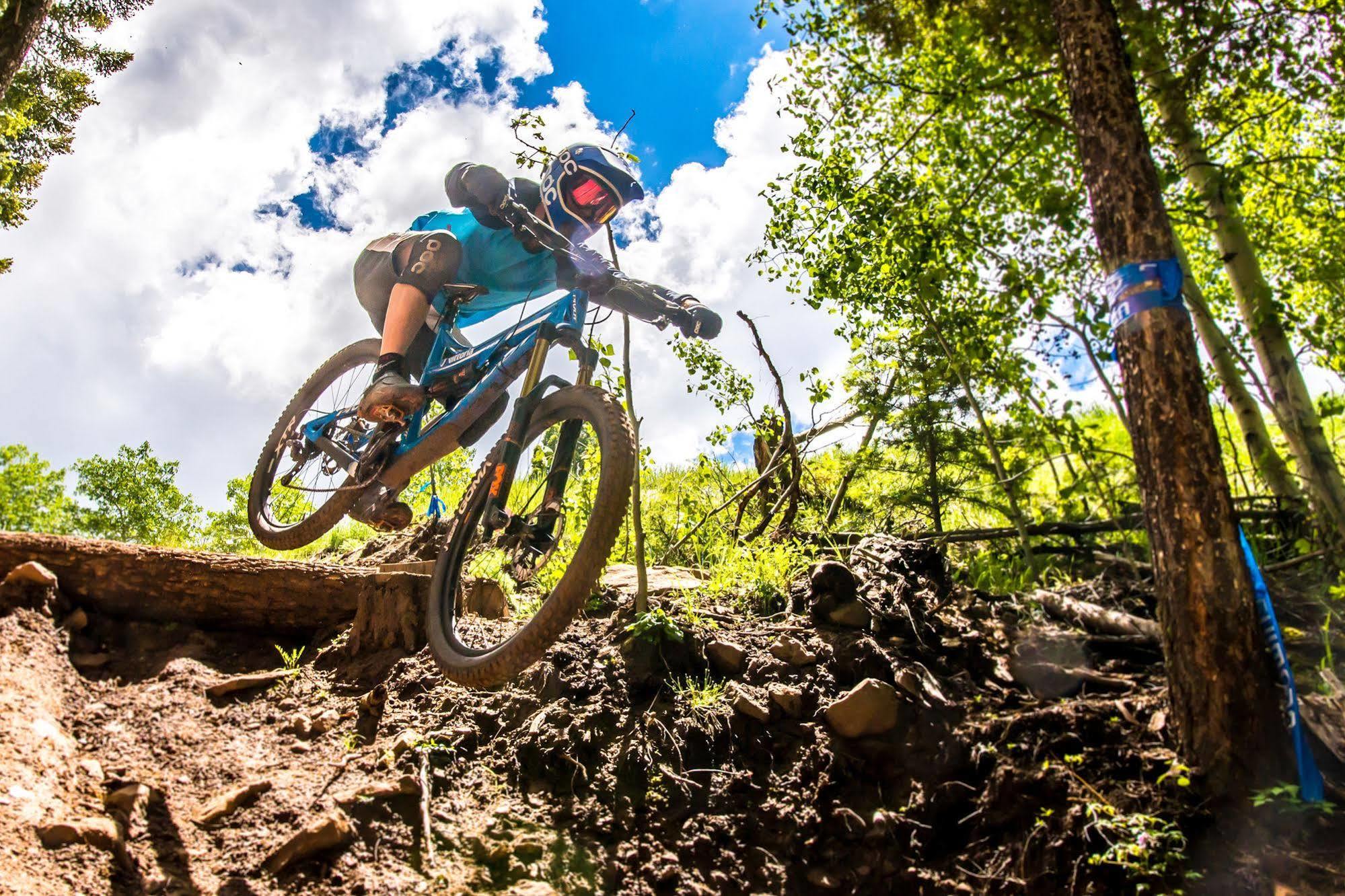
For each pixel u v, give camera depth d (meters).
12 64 6.27
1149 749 2.79
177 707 3.29
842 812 2.83
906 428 4.82
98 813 2.63
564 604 2.82
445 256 3.75
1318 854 2.42
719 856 2.74
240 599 3.90
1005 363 3.84
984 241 4.29
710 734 3.09
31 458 16.72
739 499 5.66
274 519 4.77
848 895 2.67
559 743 3.04
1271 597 3.66
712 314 3.56
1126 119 3.10
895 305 4.66
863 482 5.73
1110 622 3.38
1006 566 4.36
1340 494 3.54
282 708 3.39
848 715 3.04
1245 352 4.21
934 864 2.74
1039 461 4.08
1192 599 2.73
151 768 2.92
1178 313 2.89
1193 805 2.59
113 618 3.78
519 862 2.63
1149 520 2.89
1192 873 2.43
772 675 3.31
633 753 3.03
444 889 2.51
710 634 3.59
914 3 4.26
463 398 3.64
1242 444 5.20
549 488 3.19
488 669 2.92
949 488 4.81
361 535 7.77
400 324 3.74
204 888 2.42
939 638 3.50
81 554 3.75
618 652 3.50
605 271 3.41
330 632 4.00
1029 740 2.92
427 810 2.77
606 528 2.88
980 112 4.37
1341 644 3.26
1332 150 4.40
